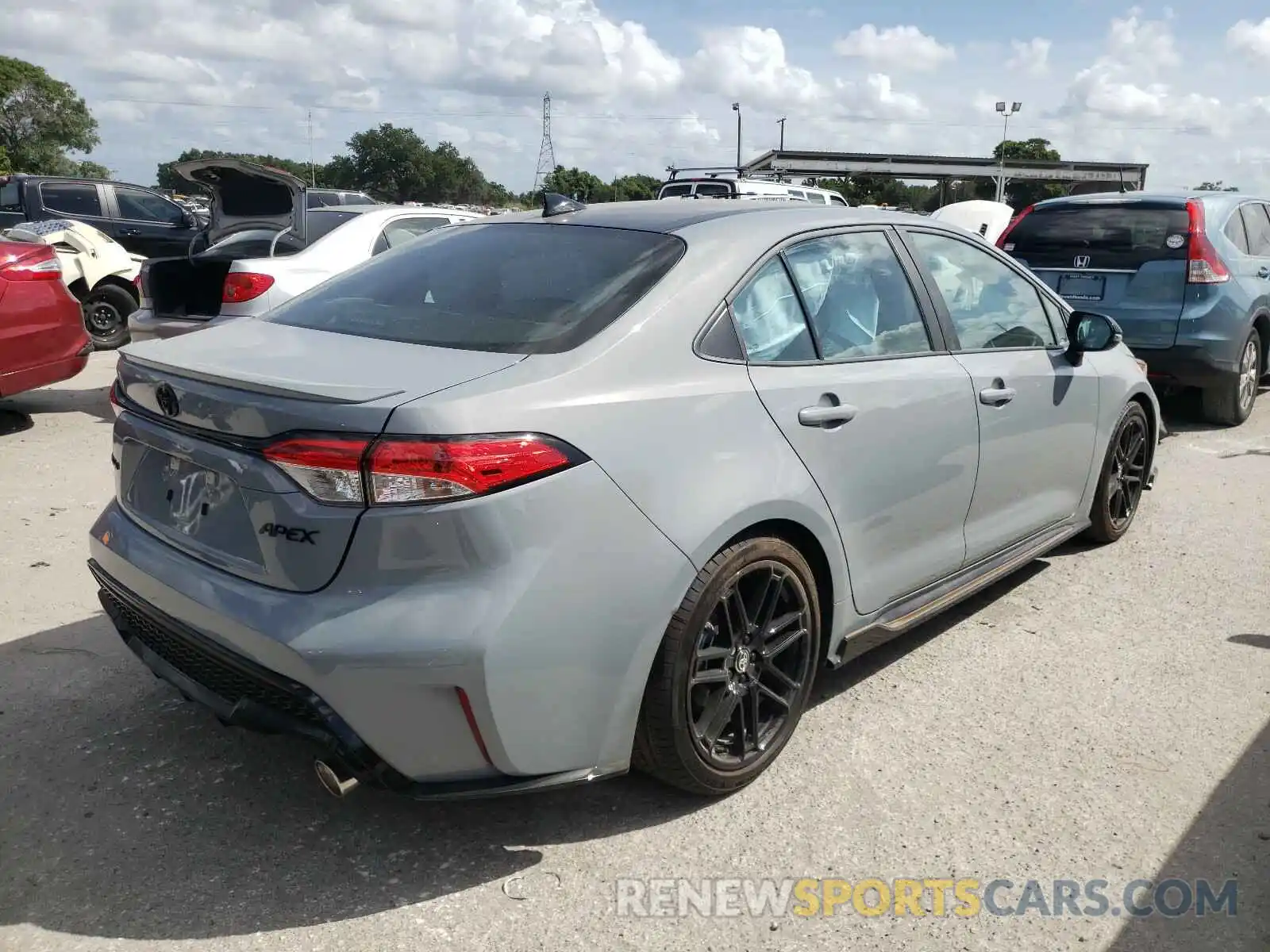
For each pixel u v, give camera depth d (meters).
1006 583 4.70
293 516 2.36
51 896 2.53
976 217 21.88
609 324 2.71
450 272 3.19
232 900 2.53
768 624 2.97
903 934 2.47
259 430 2.42
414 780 2.45
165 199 14.07
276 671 2.40
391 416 2.29
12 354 6.71
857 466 3.19
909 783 3.09
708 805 2.97
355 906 2.52
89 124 103.38
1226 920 2.53
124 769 3.08
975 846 2.80
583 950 2.40
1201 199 7.43
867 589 3.35
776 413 2.93
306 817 2.88
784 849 2.78
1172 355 7.25
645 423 2.60
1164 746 3.31
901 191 71.81
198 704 2.72
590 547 2.46
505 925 2.47
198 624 2.55
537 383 2.48
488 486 2.30
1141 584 4.70
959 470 3.67
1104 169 57.72
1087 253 7.57
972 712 3.52
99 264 10.57
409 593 2.32
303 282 6.71
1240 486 6.27
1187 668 3.86
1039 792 3.05
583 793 3.02
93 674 3.65
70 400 8.39
